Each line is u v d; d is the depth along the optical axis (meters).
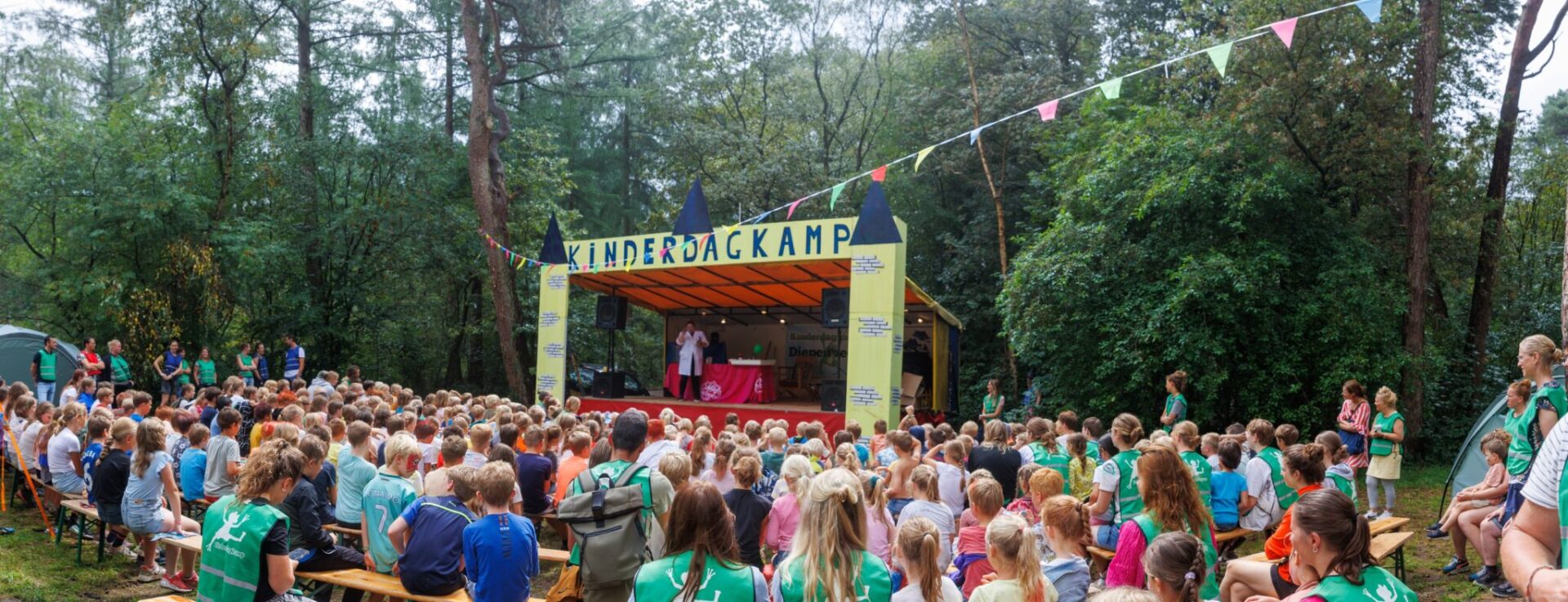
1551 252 25.31
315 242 23.08
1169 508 4.72
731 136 27.62
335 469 7.75
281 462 4.47
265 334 22.89
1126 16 25.64
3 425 9.53
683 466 5.19
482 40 23.81
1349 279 15.20
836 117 30.53
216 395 11.59
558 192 24.53
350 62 23.88
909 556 3.93
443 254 22.98
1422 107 15.35
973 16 25.17
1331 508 3.06
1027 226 22.62
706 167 29.12
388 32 24.02
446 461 6.16
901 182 25.97
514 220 23.61
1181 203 15.24
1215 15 16.67
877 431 9.66
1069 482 7.88
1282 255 14.95
